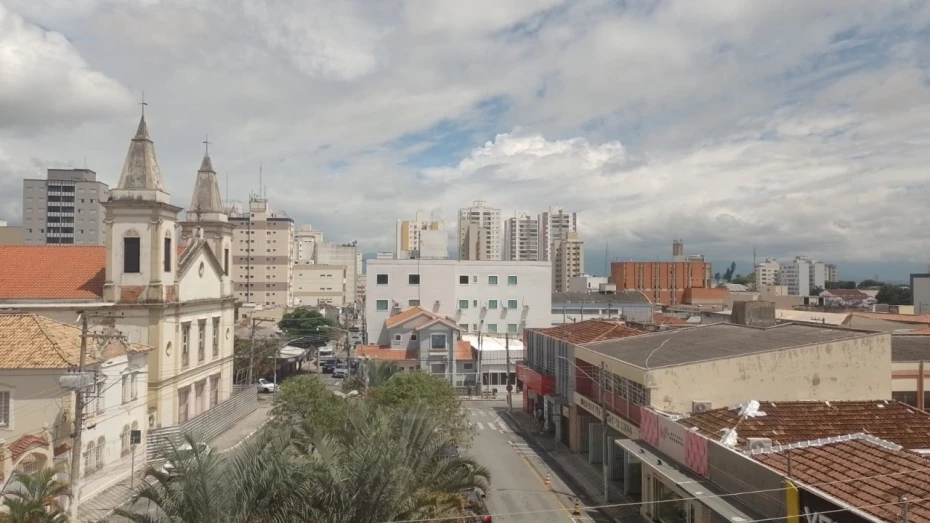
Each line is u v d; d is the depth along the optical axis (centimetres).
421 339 6488
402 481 1795
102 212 13200
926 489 1659
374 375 4609
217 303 5094
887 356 2922
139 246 4106
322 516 1705
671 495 2594
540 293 7738
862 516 1575
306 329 8144
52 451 2709
